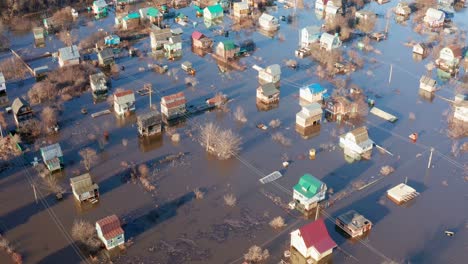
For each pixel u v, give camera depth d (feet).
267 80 289.53
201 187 204.85
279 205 194.80
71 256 170.30
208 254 171.94
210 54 328.90
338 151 229.04
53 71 297.74
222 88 283.79
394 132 243.19
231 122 250.78
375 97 275.39
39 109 259.19
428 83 278.87
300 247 170.91
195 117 254.47
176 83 288.51
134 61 317.22
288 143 234.17
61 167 214.69
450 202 196.85
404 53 332.19
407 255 172.24
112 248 172.76
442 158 223.30
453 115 256.11
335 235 180.86
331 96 272.10
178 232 181.47
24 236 178.91
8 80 293.23
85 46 336.90
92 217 188.03
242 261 168.86
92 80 272.10
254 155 225.76
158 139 237.04
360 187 204.74
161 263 168.04
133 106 257.14
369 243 177.37
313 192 190.29
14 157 222.07
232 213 190.60
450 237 179.93
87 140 234.99
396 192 197.57
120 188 203.21
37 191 201.57
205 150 229.04
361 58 319.68
